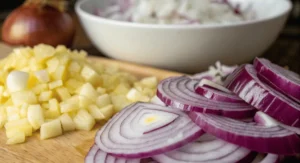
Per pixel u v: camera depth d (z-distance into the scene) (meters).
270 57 0.60
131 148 0.35
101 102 0.43
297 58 0.60
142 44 0.52
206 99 0.38
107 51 0.56
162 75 0.51
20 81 0.42
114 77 0.46
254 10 0.63
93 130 0.41
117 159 0.35
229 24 0.50
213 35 0.51
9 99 0.43
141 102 0.40
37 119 0.40
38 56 0.44
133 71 0.52
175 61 0.53
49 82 0.43
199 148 0.35
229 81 0.40
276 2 0.60
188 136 0.35
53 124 0.40
